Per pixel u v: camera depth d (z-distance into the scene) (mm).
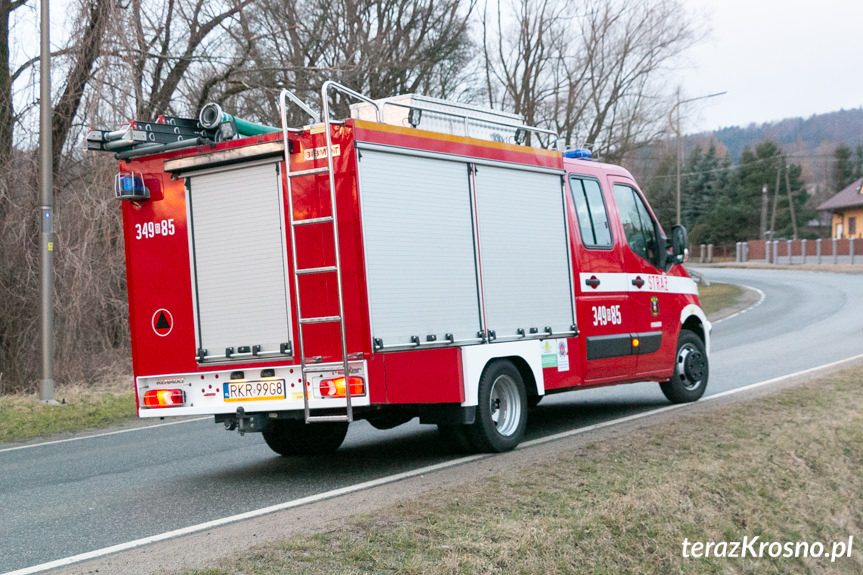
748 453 7359
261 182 7047
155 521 6062
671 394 10648
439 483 6656
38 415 12594
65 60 17625
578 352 8891
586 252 9164
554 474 6551
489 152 7969
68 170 18016
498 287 7910
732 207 92750
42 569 4918
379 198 6828
